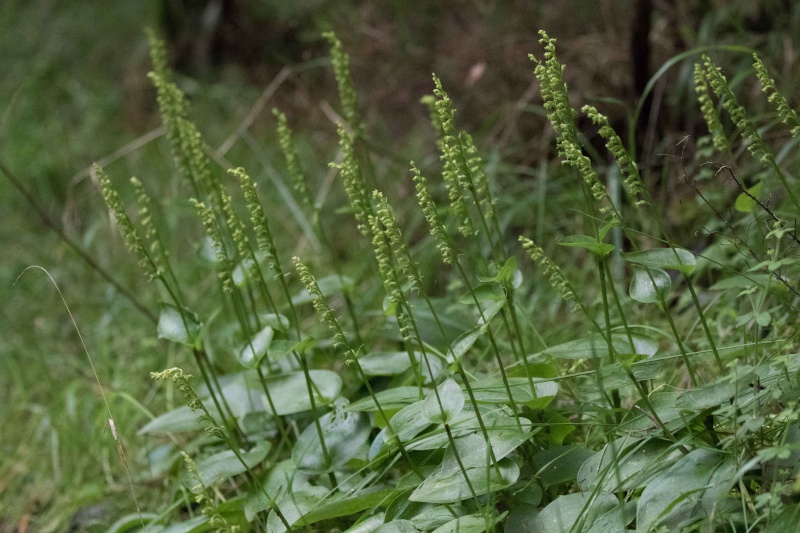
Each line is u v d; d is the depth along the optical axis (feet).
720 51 12.57
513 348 7.22
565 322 10.24
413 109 15.61
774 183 9.36
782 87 11.66
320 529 7.53
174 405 10.59
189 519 8.16
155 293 13.66
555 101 6.09
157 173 17.08
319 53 18.33
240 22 20.25
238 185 15.85
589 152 12.23
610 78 13.17
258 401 8.78
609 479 5.96
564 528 5.85
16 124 20.34
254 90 19.12
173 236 13.97
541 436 6.84
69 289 14.88
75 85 22.45
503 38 14.94
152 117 20.52
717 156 11.50
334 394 7.69
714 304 9.06
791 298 7.97
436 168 13.74
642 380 6.48
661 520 5.52
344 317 11.00
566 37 14.53
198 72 20.77
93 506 9.52
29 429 11.49
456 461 6.27
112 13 24.80
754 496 5.57
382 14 17.08
